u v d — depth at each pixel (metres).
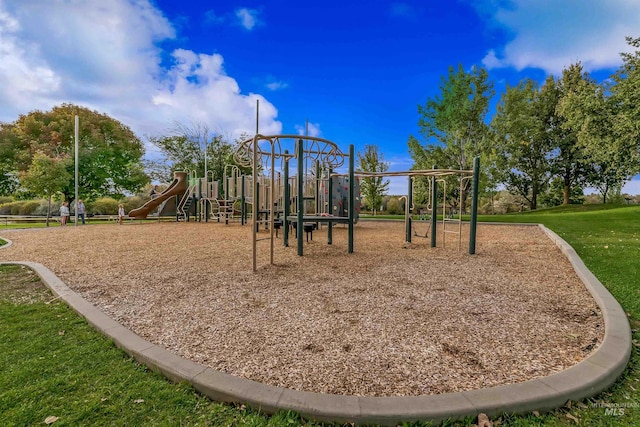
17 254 5.35
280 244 6.45
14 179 19.66
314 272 3.96
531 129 23.09
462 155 18.91
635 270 3.83
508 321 2.41
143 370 1.72
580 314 2.55
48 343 2.03
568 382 1.49
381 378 1.63
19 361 1.79
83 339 2.09
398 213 24.45
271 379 1.63
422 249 5.84
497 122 19.75
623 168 13.02
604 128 13.30
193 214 17.56
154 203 15.66
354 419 1.30
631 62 12.26
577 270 3.83
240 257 5.01
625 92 12.11
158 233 8.98
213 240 7.25
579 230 8.63
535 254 5.29
